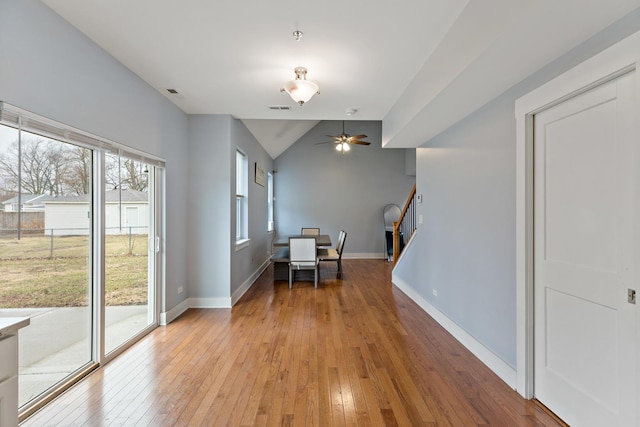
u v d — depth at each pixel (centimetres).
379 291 504
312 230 772
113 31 222
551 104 186
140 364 256
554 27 152
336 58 262
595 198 163
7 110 168
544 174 198
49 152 206
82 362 239
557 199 188
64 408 197
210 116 412
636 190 140
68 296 224
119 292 284
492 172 249
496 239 244
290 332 327
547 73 191
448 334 323
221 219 413
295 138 816
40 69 189
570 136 178
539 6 136
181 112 391
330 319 368
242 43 239
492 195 249
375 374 241
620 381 150
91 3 192
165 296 351
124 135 275
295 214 853
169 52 253
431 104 261
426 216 402
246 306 420
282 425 183
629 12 141
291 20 210
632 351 144
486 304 258
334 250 683
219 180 412
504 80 214
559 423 183
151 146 320
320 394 214
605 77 151
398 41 235
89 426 181
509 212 228
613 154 153
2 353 124
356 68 279
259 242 647
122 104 271
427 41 236
